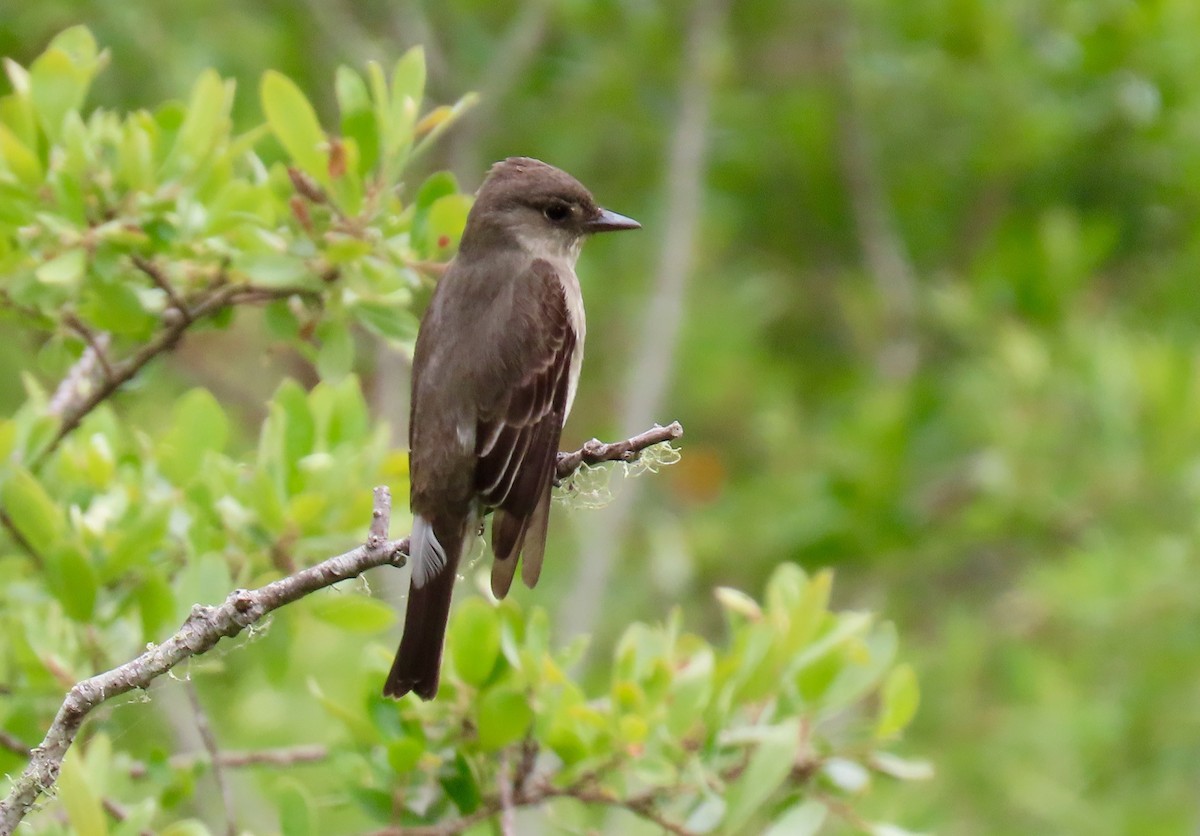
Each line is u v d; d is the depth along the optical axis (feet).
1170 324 53.83
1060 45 55.72
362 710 27.27
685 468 56.54
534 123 57.82
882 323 58.85
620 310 57.88
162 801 28.58
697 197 53.83
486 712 26.25
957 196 59.72
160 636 27.66
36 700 28.58
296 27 55.83
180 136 28.99
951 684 47.19
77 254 27.48
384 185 28.91
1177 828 43.47
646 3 56.34
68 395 30.99
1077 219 57.62
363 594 32.65
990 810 45.91
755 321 57.16
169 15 50.24
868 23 58.13
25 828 25.20
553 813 27.96
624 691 26.58
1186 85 54.39
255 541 28.35
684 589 53.26
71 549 26.73
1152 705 44.91
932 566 53.26
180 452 30.07
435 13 58.13
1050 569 46.85
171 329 29.22
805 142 59.36
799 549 51.39
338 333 29.04
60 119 29.07
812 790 27.40
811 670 27.35
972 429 50.72
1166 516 47.34
